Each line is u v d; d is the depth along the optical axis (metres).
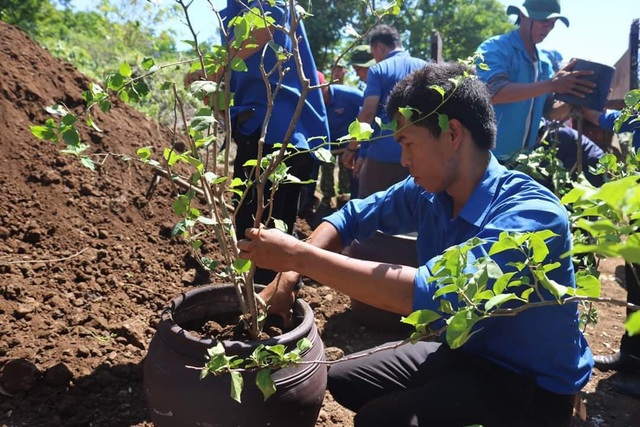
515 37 3.90
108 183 4.25
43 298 3.10
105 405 2.51
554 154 3.82
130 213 4.11
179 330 1.92
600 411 2.90
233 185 2.04
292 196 3.33
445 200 2.05
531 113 3.97
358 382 2.16
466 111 1.83
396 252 3.11
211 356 1.69
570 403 1.91
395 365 2.16
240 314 2.30
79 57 8.69
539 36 3.87
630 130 3.38
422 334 1.47
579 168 3.66
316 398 1.99
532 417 1.86
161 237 4.01
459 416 1.84
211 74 2.01
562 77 3.54
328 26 14.13
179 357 1.87
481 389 1.87
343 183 7.98
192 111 6.78
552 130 4.39
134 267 3.59
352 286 1.76
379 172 4.55
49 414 2.44
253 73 3.01
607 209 1.09
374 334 3.41
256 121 3.03
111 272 3.47
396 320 3.36
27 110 4.43
